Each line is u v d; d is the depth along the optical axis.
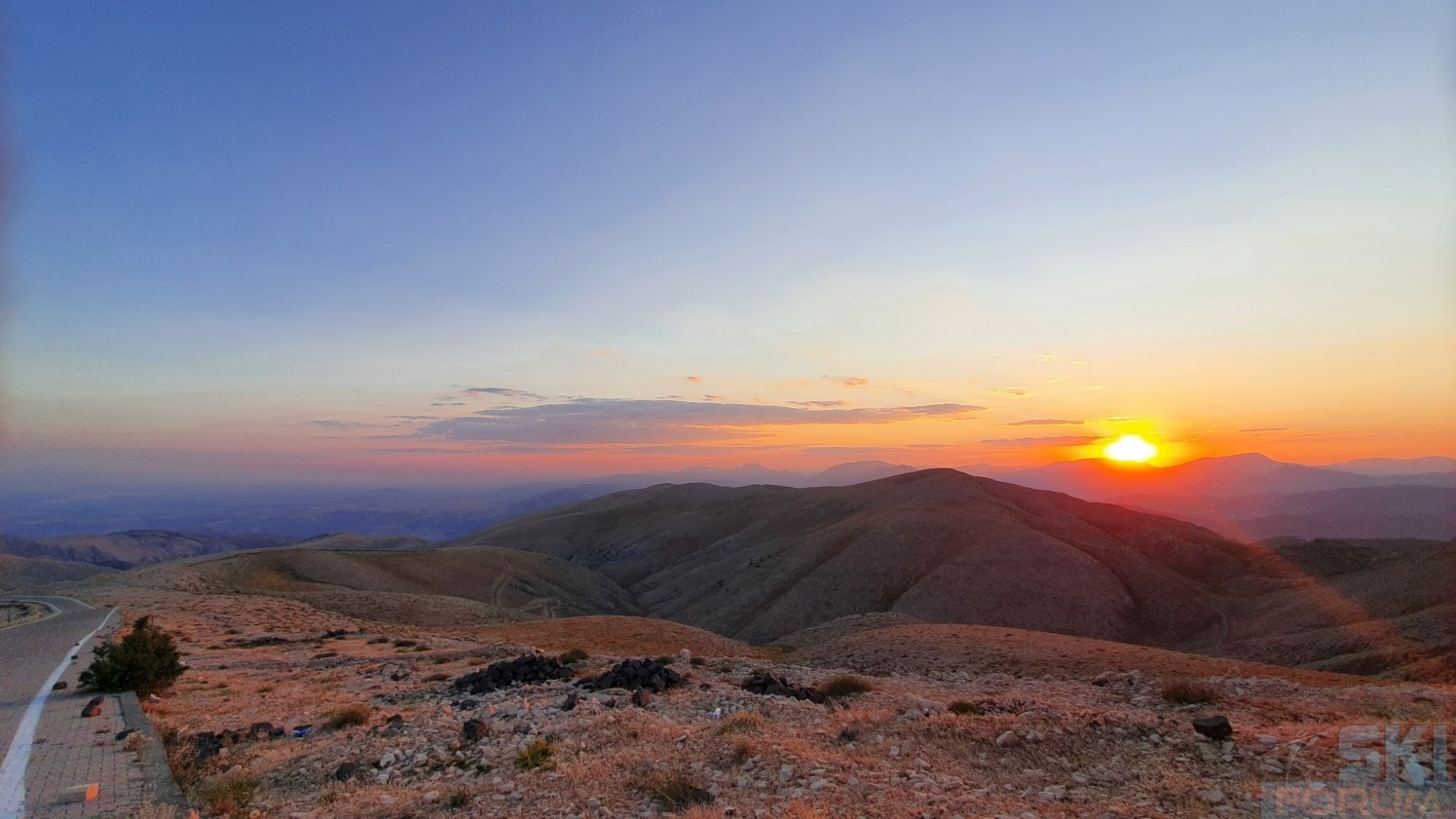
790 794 9.70
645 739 13.90
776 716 16.83
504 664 25.03
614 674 21.92
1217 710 17.73
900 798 9.26
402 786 12.41
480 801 10.65
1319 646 64.69
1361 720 16.36
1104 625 114.75
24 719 17.22
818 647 54.00
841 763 10.92
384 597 80.56
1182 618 115.69
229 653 37.28
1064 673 34.62
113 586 73.31
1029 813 8.54
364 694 24.67
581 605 155.00
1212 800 8.90
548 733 14.80
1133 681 29.06
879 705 19.34
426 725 16.86
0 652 30.33
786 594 138.38
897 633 52.66
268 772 13.95
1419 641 52.91
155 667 21.88
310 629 52.88
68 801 11.08
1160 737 11.45
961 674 35.66
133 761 13.42
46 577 168.50
